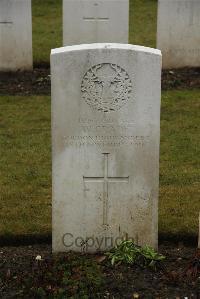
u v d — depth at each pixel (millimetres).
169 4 5723
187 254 3283
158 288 3010
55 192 3193
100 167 3168
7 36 5699
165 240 3420
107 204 3215
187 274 3066
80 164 3162
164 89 5430
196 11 5750
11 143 4441
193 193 3803
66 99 3086
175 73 5789
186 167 4117
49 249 3354
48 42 7055
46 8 8398
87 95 3084
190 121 4809
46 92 5387
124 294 2977
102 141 3137
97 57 3047
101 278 3037
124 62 3057
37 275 3061
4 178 3975
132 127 3123
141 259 3146
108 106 3100
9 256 3270
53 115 3104
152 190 3197
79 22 5660
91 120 3113
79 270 3080
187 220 3529
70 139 3131
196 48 5855
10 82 5594
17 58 5773
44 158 4234
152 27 7637
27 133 4598
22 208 3643
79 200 3205
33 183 3920
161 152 4316
